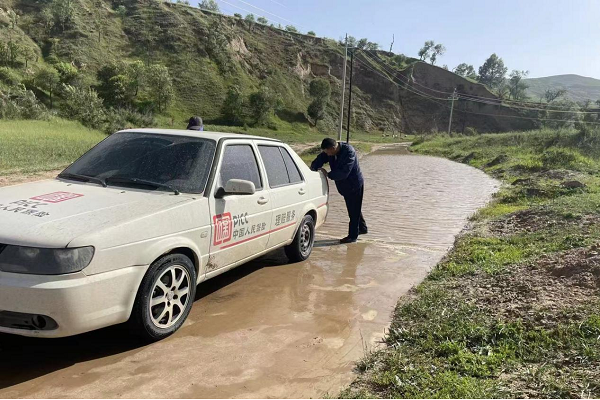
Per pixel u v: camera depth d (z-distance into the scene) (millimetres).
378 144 64500
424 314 4406
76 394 3031
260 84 83312
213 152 4672
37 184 4355
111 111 48219
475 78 158625
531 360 3373
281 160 5992
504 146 34750
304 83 93938
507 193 12375
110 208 3736
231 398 3045
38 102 47125
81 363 3436
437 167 25172
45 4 72000
